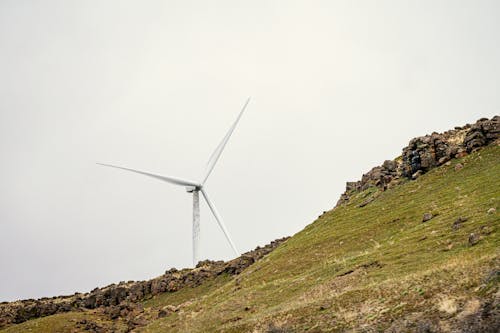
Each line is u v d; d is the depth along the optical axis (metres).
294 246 97.12
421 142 102.00
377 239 77.38
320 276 66.56
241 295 75.31
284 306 57.94
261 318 51.53
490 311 32.75
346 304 45.50
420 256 55.75
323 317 44.62
